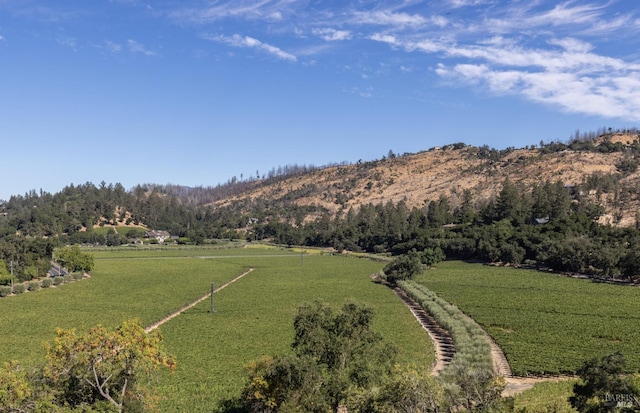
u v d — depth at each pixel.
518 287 110.06
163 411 43.41
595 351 60.75
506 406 34.00
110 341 29.95
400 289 114.94
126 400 30.75
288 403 32.47
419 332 71.81
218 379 52.62
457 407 34.69
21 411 26.83
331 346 36.09
